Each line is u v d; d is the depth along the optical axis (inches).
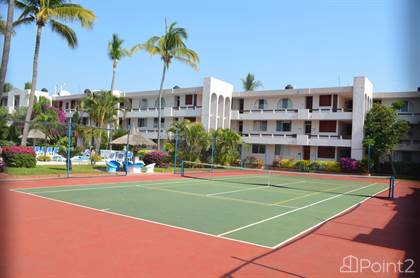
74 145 1795.0
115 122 1740.9
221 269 248.4
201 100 1831.9
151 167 1105.4
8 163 890.1
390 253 306.8
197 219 418.9
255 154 1781.5
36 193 565.0
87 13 947.3
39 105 1790.1
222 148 1395.2
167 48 1391.5
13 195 537.3
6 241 291.7
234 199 609.0
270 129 1755.7
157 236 331.0
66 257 258.5
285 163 1615.4
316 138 1572.3
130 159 1249.4
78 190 628.1
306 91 1628.9
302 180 1130.0
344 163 1456.7
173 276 230.5
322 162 1529.3
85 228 347.9
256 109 1782.7
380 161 1491.1
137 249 286.5
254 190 768.9
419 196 770.8
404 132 1379.2
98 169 1060.5
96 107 1631.4
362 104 1472.7
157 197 590.6
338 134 1592.0
